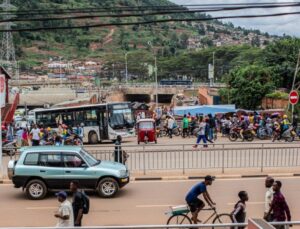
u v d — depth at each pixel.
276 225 7.84
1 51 115.06
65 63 179.12
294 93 32.53
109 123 34.25
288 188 17.53
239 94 58.19
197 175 19.45
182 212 11.97
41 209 15.09
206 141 26.92
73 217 10.45
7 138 28.92
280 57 66.38
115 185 16.36
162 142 31.80
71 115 35.09
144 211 14.63
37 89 108.25
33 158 16.41
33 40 193.25
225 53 145.00
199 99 86.38
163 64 154.75
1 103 20.14
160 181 18.92
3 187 18.47
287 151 22.53
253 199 15.95
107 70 169.88
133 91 112.38
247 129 31.75
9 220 13.89
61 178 16.19
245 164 20.45
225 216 13.31
